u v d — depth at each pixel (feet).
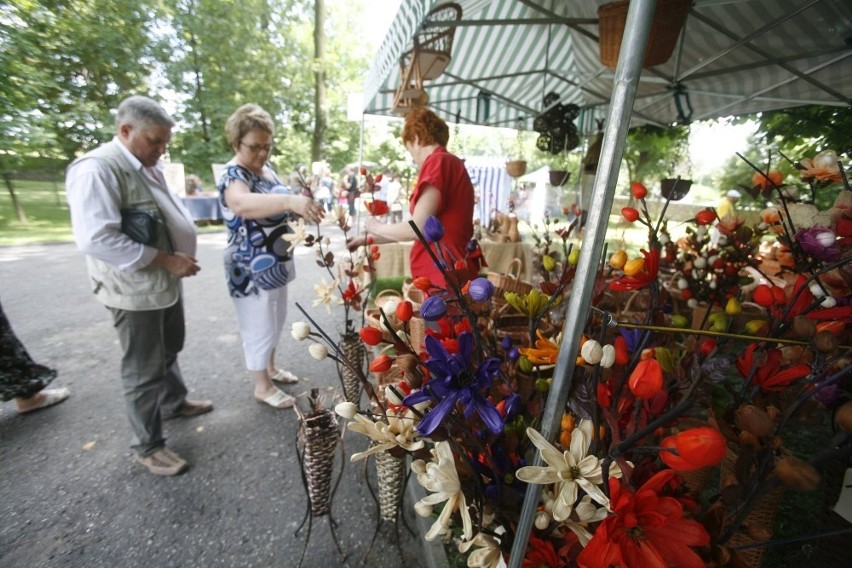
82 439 6.93
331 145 51.49
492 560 2.45
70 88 31.63
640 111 15.07
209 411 7.85
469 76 13.74
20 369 7.20
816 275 2.23
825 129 9.53
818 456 2.05
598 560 1.74
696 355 2.19
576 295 1.96
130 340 5.78
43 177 43.91
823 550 2.85
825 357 2.02
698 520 2.18
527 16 9.95
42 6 26.84
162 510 5.55
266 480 6.15
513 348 2.85
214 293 15.49
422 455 2.50
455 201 5.69
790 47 8.04
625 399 2.42
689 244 6.20
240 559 4.91
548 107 11.25
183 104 38.50
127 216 5.45
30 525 5.24
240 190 6.55
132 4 32.89
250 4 39.60
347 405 2.49
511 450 2.53
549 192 21.53
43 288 15.24
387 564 4.90
